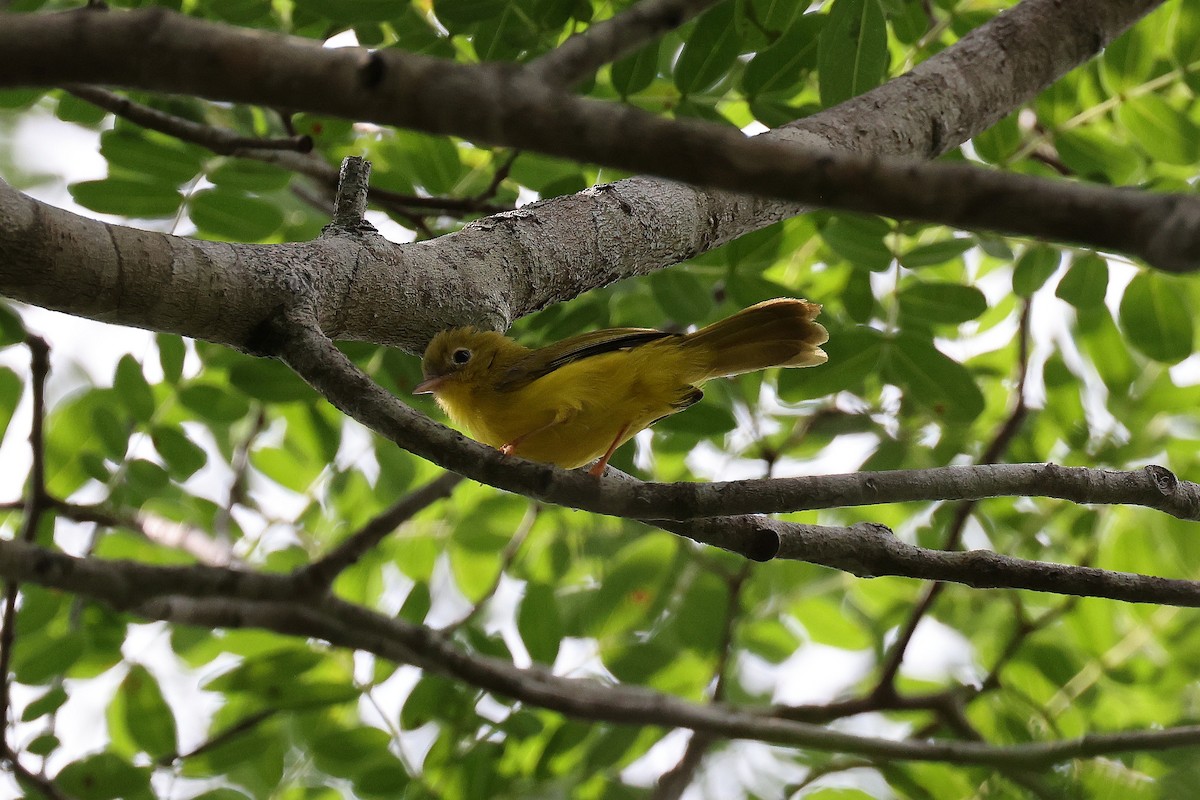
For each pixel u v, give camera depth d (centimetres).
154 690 1087
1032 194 311
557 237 789
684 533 637
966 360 1343
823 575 1420
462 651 1073
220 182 999
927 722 1304
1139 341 1038
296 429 1186
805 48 909
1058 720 1143
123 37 312
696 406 1039
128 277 584
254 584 998
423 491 1054
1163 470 713
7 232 544
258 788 1106
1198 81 995
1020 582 676
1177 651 1155
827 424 1282
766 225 890
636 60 887
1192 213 292
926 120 865
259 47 319
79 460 1107
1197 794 944
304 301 640
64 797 982
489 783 1047
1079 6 936
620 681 1177
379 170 1098
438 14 856
